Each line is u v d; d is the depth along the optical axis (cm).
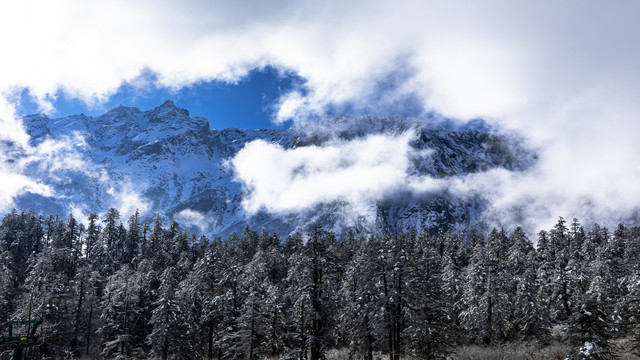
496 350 4066
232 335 4459
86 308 5728
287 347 4519
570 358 2756
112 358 5153
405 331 3694
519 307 4909
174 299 4841
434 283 4500
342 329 4600
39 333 4738
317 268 3544
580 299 2814
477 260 5481
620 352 3541
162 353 4550
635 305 3794
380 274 3631
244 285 4938
